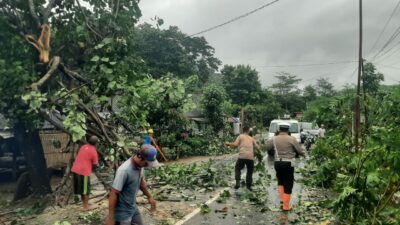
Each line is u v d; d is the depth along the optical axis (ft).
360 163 24.02
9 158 57.77
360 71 79.25
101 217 27.71
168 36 173.37
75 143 35.01
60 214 28.89
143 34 169.68
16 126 40.27
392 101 29.35
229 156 84.17
